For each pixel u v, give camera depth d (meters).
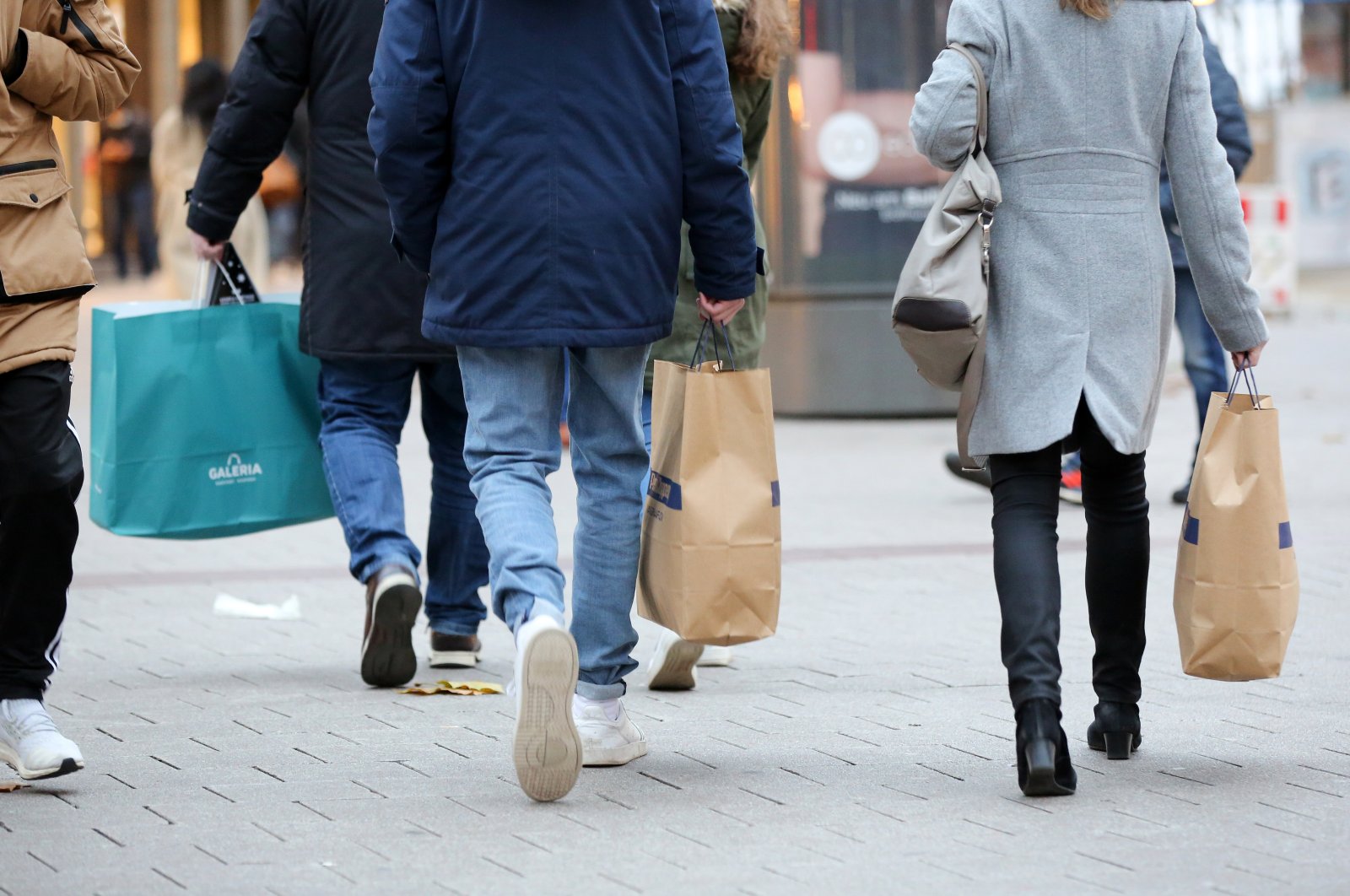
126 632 20.38
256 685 17.52
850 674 17.72
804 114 41.09
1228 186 13.48
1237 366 13.88
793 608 21.19
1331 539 24.86
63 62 12.97
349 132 17.30
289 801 13.23
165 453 17.58
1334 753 14.40
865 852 11.85
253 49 17.34
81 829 12.51
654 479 13.77
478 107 13.05
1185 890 11.05
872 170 41.09
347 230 17.22
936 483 31.62
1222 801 13.04
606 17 13.09
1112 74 13.30
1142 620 14.28
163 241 35.00
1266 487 13.43
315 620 21.06
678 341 17.19
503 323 13.12
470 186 13.12
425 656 18.98
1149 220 13.48
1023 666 12.98
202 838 12.28
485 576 18.34
